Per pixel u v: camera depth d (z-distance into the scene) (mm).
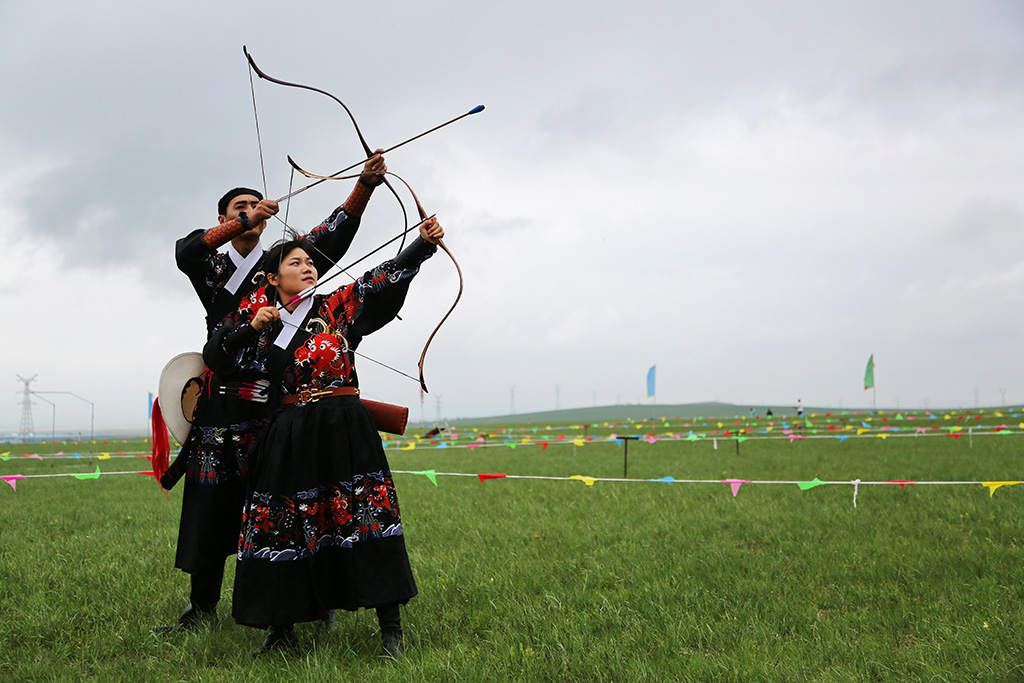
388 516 3795
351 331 4035
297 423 3816
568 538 6914
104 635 4094
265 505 3740
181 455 4348
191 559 4168
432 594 4797
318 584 3742
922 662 3348
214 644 3904
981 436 24641
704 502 9359
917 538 6680
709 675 3314
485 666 3342
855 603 4598
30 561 6031
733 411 173625
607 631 4074
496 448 24875
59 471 16703
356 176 4281
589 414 177125
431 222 4133
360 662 3537
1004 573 5090
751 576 5293
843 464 14961
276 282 4094
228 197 4469
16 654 3781
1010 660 3303
